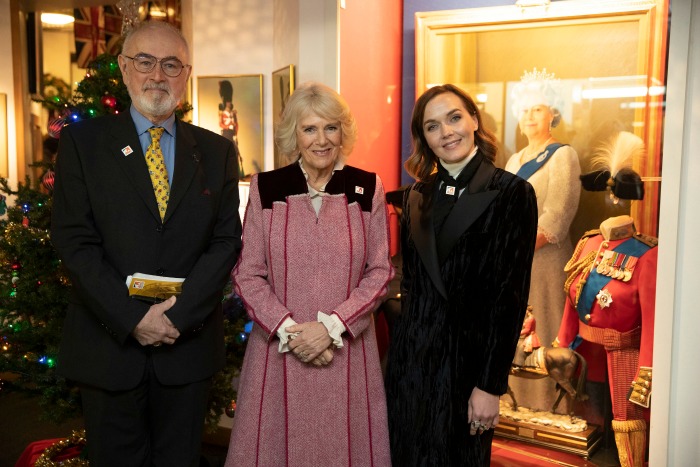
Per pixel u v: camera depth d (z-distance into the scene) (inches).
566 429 129.1
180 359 91.9
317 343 84.4
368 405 89.7
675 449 100.3
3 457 142.6
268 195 89.7
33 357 115.4
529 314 132.8
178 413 93.7
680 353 98.7
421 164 91.1
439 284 84.0
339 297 88.0
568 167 129.3
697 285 96.4
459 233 82.7
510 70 133.6
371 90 140.7
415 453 85.6
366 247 91.2
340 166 91.9
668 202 95.8
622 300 121.6
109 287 85.7
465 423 83.4
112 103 111.7
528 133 132.7
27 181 121.3
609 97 125.6
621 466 124.0
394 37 149.6
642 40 122.3
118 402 90.4
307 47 135.0
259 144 171.5
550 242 130.9
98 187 88.4
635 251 121.6
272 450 87.7
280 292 88.4
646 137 123.0
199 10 176.7
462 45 137.1
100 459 90.9
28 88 221.8
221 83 174.7
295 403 86.7
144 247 88.7
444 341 84.1
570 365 127.3
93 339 90.2
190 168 92.6
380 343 131.8
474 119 86.3
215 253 92.5
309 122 86.2
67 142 90.0
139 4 122.8
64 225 88.2
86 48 247.0
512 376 134.9
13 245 113.4
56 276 115.3
